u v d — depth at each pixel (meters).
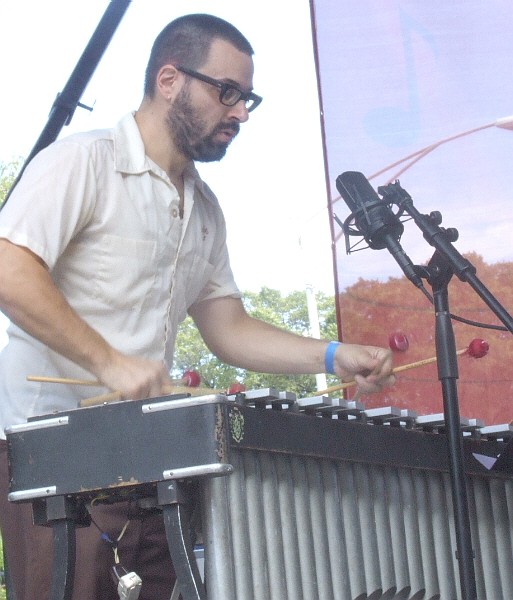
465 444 2.95
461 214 4.20
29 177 2.74
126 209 2.88
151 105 3.00
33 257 2.65
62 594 2.29
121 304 2.90
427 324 4.13
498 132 4.21
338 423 2.55
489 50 4.25
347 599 2.52
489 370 4.14
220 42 2.94
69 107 3.79
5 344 2.90
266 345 3.26
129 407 2.23
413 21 4.28
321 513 2.50
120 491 2.34
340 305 4.17
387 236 2.88
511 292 4.14
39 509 2.36
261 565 2.32
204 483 2.25
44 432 2.30
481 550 3.01
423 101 4.25
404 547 2.73
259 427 2.31
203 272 3.18
